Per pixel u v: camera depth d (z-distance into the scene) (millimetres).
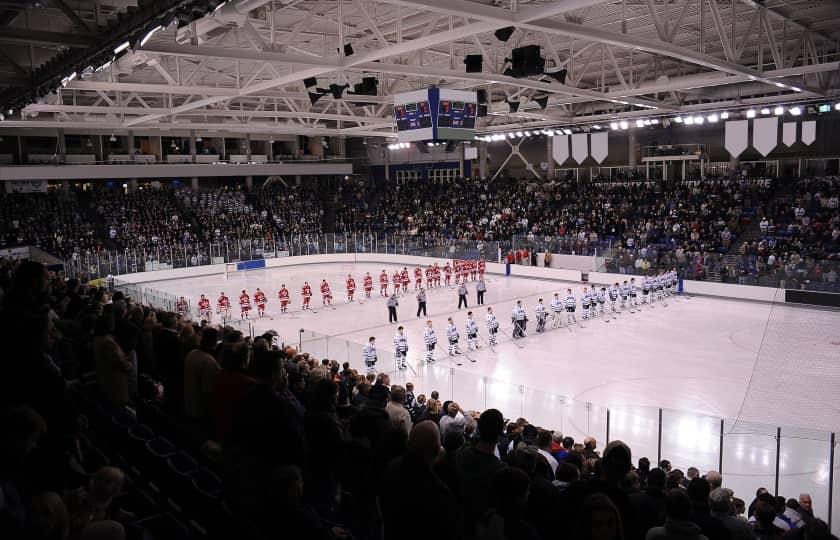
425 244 45656
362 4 20141
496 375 20531
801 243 33562
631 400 17828
